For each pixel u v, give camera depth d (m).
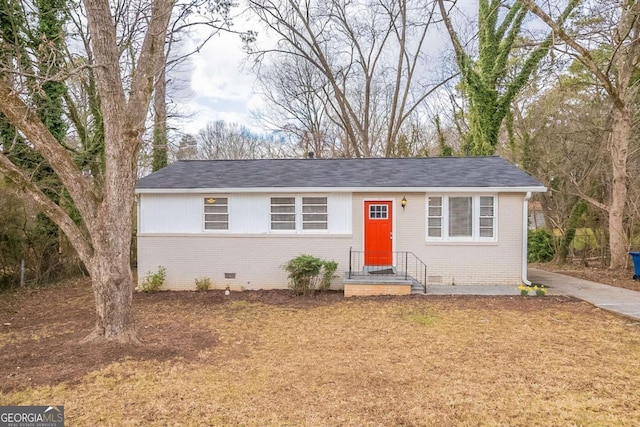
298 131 26.27
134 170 6.71
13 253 11.95
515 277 11.00
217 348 6.47
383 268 11.20
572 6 12.41
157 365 5.68
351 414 4.27
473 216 11.12
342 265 11.34
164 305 9.78
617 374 5.24
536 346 6.38
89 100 14.04
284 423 4.09
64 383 5.05
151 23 6.76
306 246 11.38
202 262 11.55
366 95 22.56
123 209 6.52
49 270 12.99
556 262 18.14
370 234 11.33
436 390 4.83
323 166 12.86
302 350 6.37
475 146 17.72
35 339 7.02
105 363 5.71
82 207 6.44
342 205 11.34
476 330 7.28
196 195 11.52
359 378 5.22
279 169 12.66
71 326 7.92
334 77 22.66
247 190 11.21
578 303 9.14
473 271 11.12
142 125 6.66
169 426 4.04
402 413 4.28
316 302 9.84
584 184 16.19
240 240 11.47
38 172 12.34
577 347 6.32
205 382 5.11
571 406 4.39
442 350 6.27
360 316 8.41
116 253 6.49
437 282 11.21
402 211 11.28
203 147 34.56
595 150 15.77
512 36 16.02
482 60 17.16
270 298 10.38
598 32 11.71
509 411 4.30
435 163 12.73
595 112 15.48
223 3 8.09
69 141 15.58
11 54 9.67
